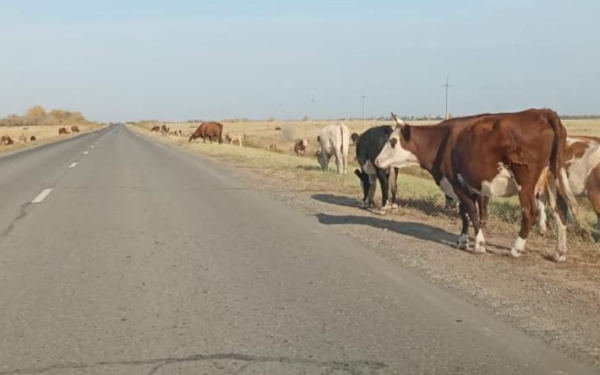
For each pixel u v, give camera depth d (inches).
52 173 930.1
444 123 371.6
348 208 544.1
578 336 219.1
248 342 216.8
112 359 203.0
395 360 199.3
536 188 334.3
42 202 588.4
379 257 343.9
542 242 385.4
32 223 468.4
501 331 224.1
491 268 317.7
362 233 418.9
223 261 339.0
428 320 237.0
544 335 220.1
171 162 1167.6
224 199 607.2
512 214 482.3
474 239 389.7
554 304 255.8
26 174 916.6
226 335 223.9
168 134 3378.4
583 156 400.8
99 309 255.6
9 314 249.9
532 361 197.6
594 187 398.9
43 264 335.3
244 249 369.4
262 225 454.3
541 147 326.0
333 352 206.7
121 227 448.8
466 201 355.9
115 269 323.0
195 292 279.3
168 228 443.5
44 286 291.1
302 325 233.6
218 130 2197.3
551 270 314.7
